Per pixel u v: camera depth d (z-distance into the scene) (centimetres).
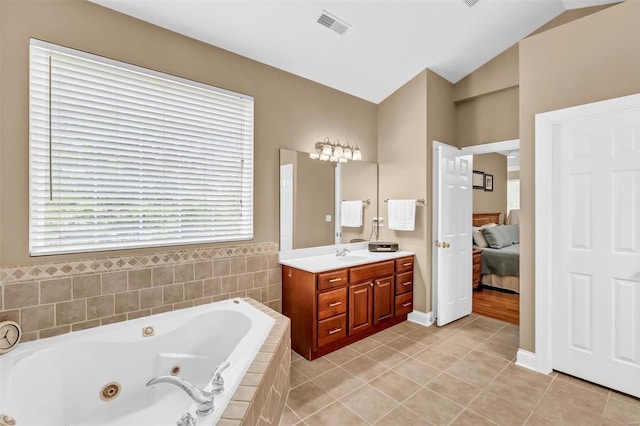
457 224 344
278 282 283
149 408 178
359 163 357
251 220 266
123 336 187
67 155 186
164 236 223
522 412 185
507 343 283
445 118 349
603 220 210
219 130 249
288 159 291
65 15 182
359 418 180
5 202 166
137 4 197
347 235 344
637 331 197
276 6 213
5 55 165
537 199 232
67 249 186
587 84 212
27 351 159
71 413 164
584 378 219
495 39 292
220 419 113
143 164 213
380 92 355
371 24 248
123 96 204
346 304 272
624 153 201
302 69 292
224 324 221
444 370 234
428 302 331
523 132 243
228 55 252
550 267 229
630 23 195
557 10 263
